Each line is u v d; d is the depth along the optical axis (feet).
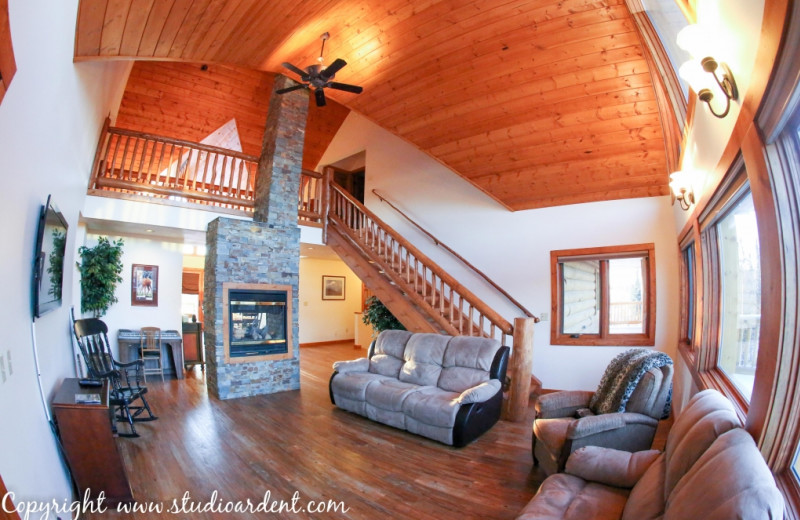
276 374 19.03
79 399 8.82
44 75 7.16
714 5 6.25
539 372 19.21
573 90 13.47
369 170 27.84
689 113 9.93
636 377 9.70
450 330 17.90
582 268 18.89
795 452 4.79
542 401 11.31
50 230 8.43
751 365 8.38
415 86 15.42
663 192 16.67
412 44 13.78
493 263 20.92
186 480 10.10
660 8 9.90
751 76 5.24
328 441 12.82
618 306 18.01
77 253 19.29
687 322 15.16
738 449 4.40
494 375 14.03
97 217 17.85
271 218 19.89
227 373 17.72
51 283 8.73
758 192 5.28
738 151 6.16
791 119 4.68
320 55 14.96
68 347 12.40
